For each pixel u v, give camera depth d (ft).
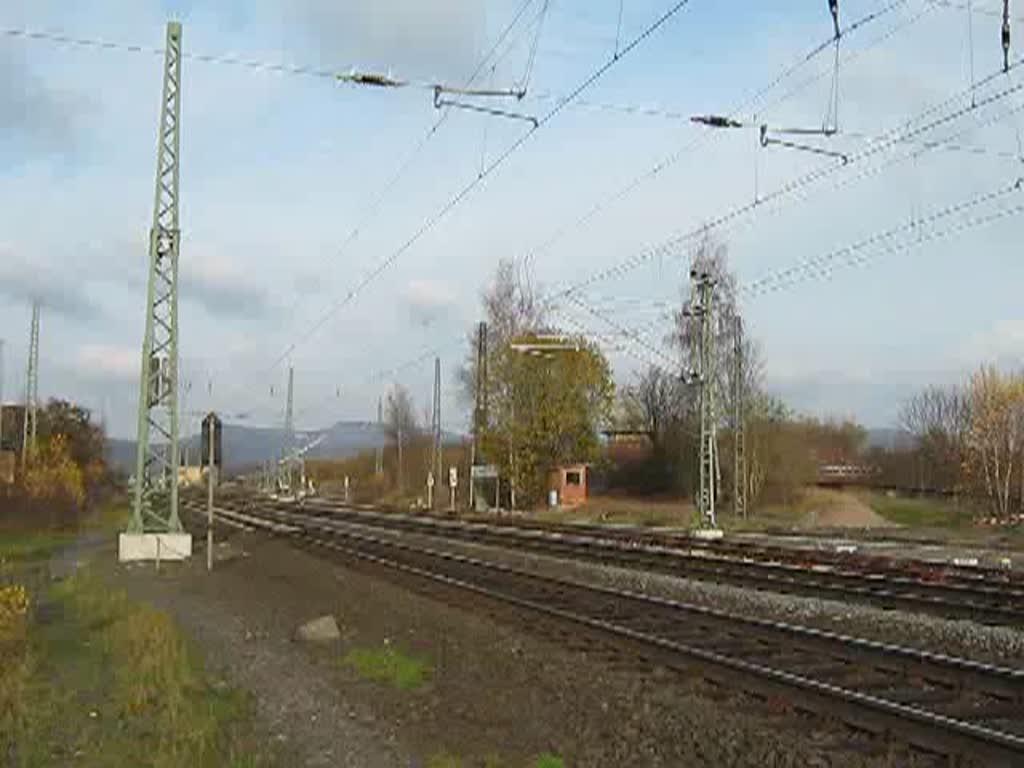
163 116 130.11
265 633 68.33
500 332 268.62
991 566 103.55
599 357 272.10
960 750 33.55
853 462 324.80
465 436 309.83
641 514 240.53
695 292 163.32
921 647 58.23
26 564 127.95
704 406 158.40
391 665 53.98
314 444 406.21
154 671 51.57
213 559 127.54
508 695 46.65
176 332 132.05
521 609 69.21
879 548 144.05
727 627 59.21
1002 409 245.24
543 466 269.64
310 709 45.32
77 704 46.26
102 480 361.71
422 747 38.91
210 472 120.37
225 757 37.35
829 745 36.01
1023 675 40.04
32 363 288.92
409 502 337.72
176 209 131.03
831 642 50.55
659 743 37.50
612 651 54.60
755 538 163.02
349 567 107.86
